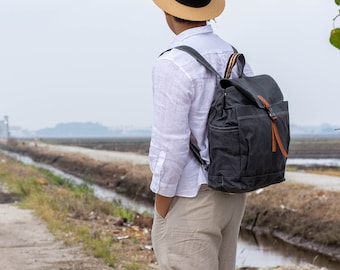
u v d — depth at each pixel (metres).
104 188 24.20
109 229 9.51
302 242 11.41
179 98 2.28
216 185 2.25
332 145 85.62
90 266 6.32
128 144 88.50
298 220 12.12
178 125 2.28
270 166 2.26
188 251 2.40
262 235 12.60
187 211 2.38
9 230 8.55
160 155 2.29
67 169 35.34
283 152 2.32
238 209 2.50
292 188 14.29
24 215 10.14
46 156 45.25
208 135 2.30
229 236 2.53
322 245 10.88
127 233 9.23
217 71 2.41
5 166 25.23
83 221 10.20
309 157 48.47
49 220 9.36
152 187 2.33
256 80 2.39
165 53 2.39
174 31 2.54
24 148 62.47
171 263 2.42
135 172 23.67
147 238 8.79
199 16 2.43
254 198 14.12
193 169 2.36
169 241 2.42
